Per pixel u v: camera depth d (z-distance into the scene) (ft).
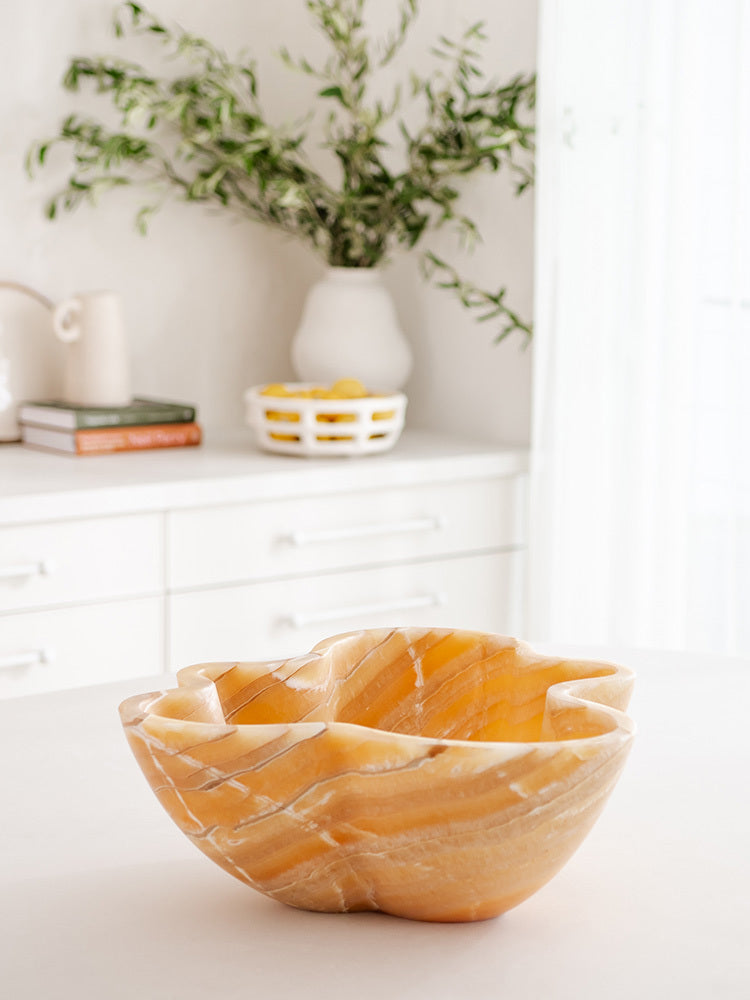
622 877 2.54
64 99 8.79
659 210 7.70
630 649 4.35
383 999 2.03
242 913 2.36
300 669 2.66
